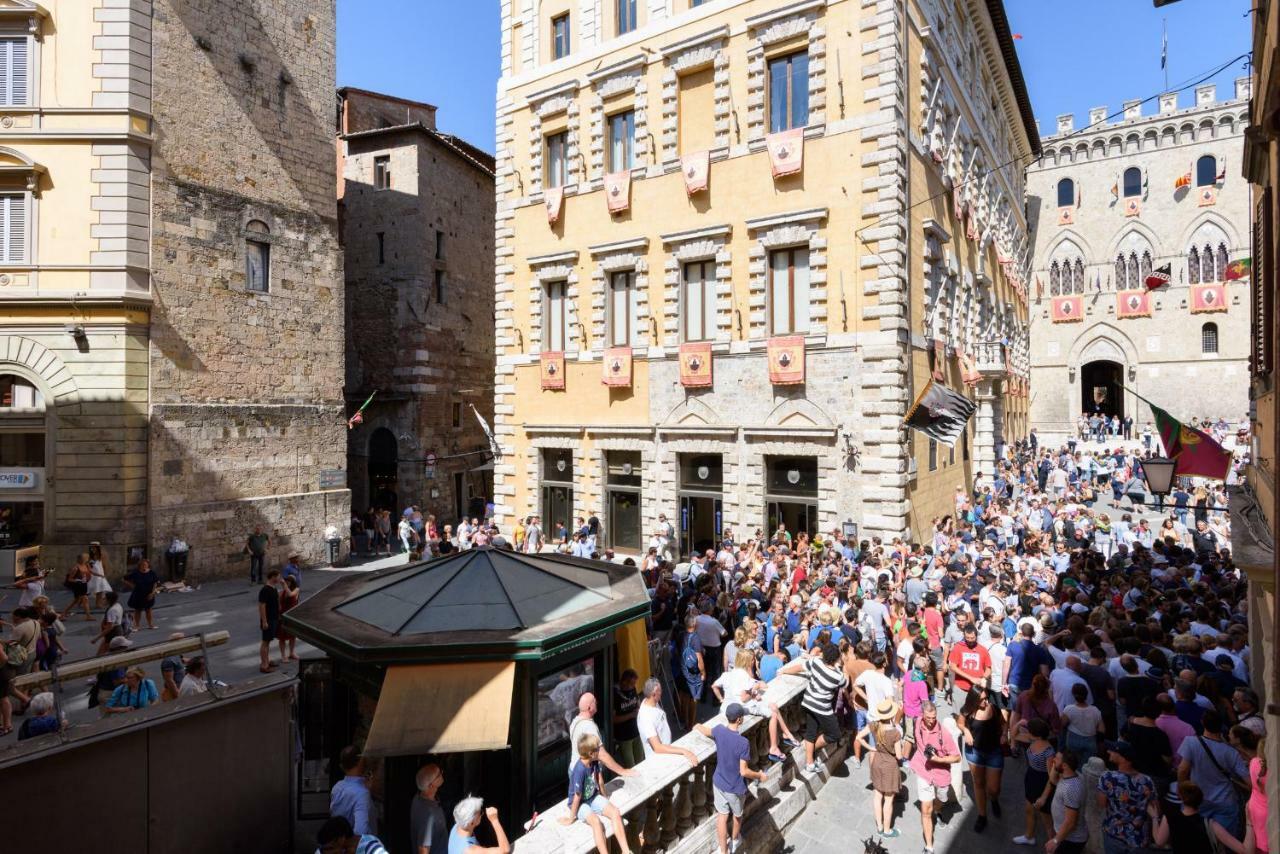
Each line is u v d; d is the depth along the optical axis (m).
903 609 13.11
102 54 21.31
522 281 26.80
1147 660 9.81
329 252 27.77
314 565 26.48
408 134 33.66
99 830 6.16
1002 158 39.28
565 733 8.18
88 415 21.08
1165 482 13.13
